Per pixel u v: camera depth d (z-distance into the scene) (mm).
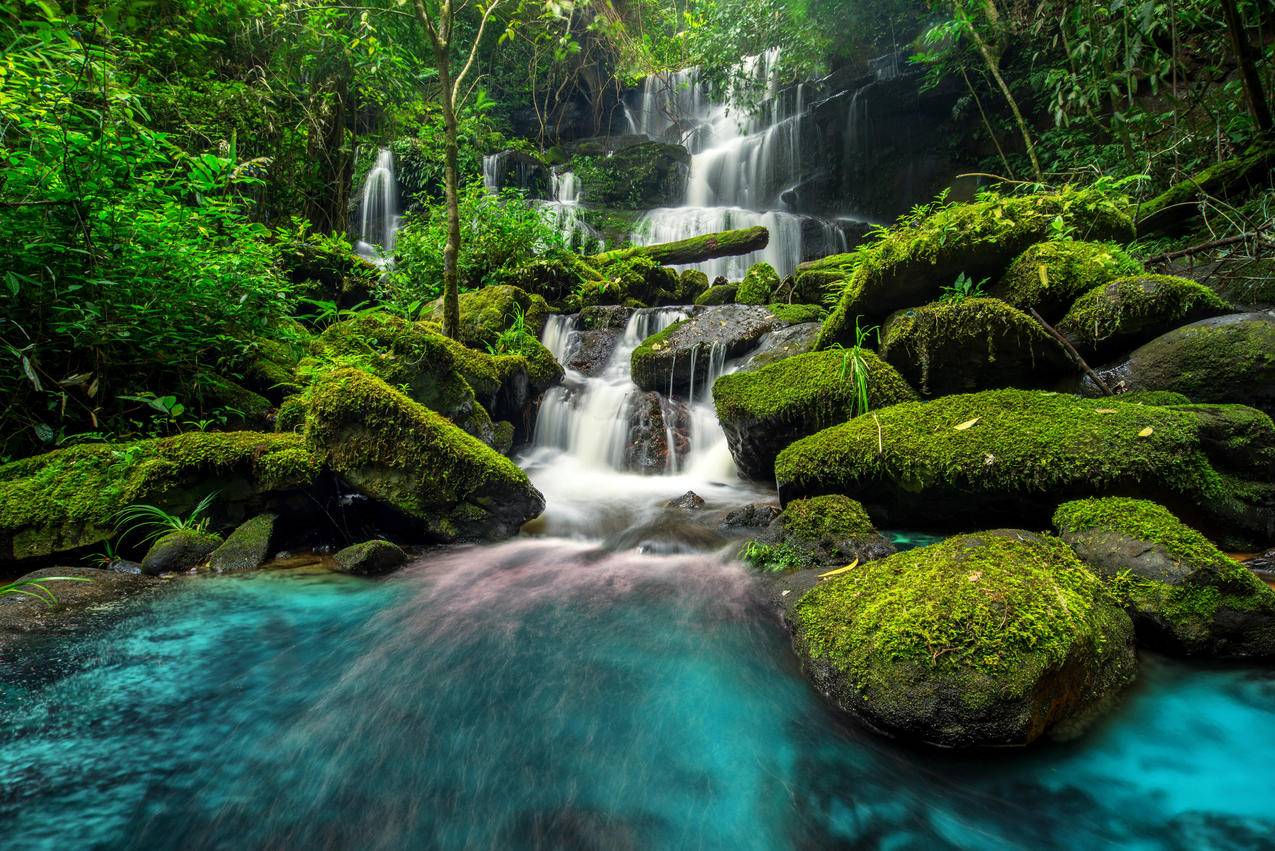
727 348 6129
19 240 3465
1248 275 4613
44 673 2234
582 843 1571
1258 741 1802
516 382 5707
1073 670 1828
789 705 2074
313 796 1711
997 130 12195
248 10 6906
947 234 4215
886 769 1768
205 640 2516
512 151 14734
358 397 3529
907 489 3334
